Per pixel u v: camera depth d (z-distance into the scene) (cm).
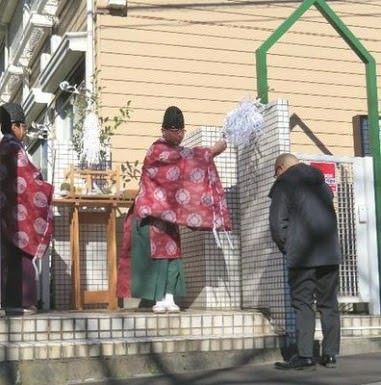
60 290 734
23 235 603
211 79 872
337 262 536
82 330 545
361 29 959
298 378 491
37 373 501
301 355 526
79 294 689
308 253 526
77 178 731
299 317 531
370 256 711
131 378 518
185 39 866
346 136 928
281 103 622
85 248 738
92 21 841
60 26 1052
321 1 745
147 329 563
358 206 716
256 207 652
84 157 736
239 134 637
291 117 909
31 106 1106
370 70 764
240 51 889
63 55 892
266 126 636
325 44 934
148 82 843
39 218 612
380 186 724
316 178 541
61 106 1019
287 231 532
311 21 931
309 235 528
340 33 764
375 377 489
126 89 832
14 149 611
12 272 604
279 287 602
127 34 843
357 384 463
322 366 542
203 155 638
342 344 621
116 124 775
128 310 676
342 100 933
